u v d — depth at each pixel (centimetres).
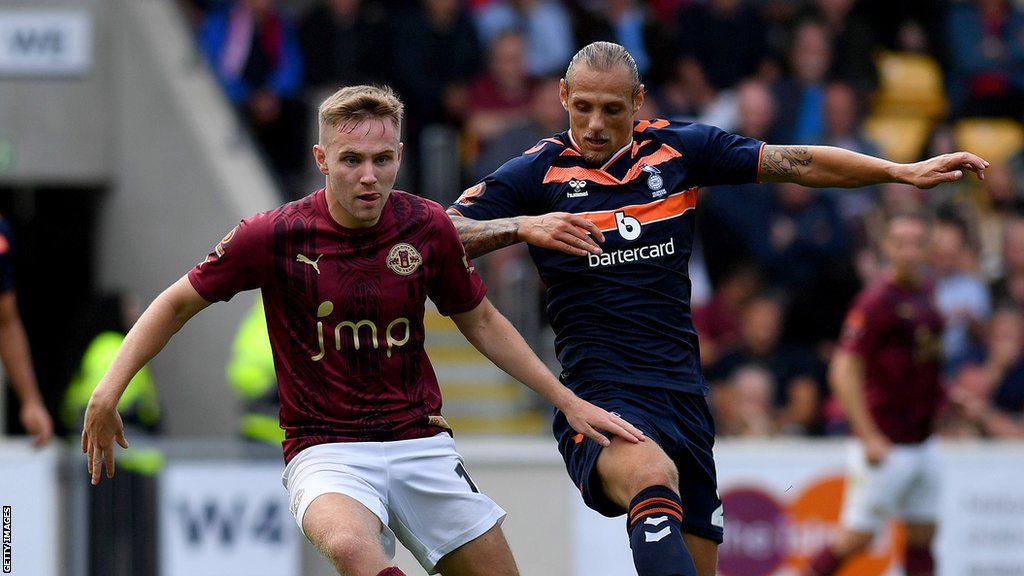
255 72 4231
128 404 3241
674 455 1841
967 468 3366
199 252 4059
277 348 1738
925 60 4822
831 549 3191
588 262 1844
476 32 4331
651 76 4422
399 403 1736
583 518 3306
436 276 1750
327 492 1666
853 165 1817
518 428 3869
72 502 3014
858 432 3086
